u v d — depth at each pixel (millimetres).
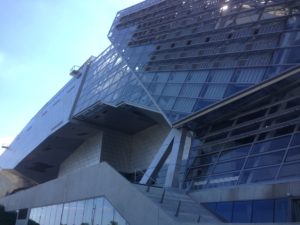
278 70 26297
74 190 32844
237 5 36281
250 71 28953
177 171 30172
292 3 29906
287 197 20422
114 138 61750
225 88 29938
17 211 46375
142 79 42844
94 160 61594
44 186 40125
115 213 25672
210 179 26703
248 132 26703
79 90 64125
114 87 50906
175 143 32188
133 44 51812
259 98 27641
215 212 24000
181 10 46250
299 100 24641
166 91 37312
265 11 32094
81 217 30531
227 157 26859
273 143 24016
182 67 37812
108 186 27438
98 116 56906
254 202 22125
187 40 40344
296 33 27422
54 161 77125
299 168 21109
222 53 33438
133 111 51000
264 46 29562
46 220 37531
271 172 22531
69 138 66500
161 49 43969
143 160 57094
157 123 55312
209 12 40156
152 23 51156
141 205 23219
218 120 30672
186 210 23062
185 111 32469
